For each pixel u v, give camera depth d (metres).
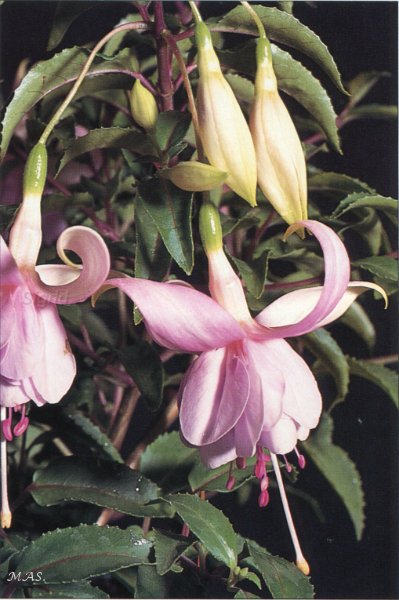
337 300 0.33
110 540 0.38
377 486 0.59
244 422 0.33
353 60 0.56
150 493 0.39
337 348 0.44
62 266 0.34
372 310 0.54
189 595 0.39
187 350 0.34
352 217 0.46
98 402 0.50
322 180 0.44
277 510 0.58
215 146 0.34
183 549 0.38
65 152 0.38
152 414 0.60
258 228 0.44
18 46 0.55
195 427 0.34
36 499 0.40
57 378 0.34
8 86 0.53
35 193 0.34
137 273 0.36
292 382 0.34
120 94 0.43
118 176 0.45
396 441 0.59
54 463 0.40
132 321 0.46
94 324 0.47
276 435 0.34
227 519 0.38
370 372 0.46
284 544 0.58
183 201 0.36
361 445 0.60
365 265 0.43
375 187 0.57
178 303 0.33
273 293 0.41
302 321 0.33
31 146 0.44
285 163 0.35
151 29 0.38
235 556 0.38
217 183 0.34
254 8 0.37
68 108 0.46
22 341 0.33
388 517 0.59
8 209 0.39
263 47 0.35
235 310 0.35
